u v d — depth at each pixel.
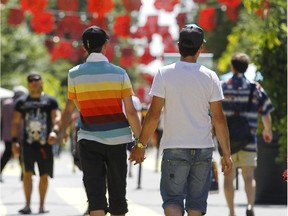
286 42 33.38
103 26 54.16
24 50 102.00
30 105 31.23
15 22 52.91
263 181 34.44
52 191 41.22
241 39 66.94
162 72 19.69
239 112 27.42
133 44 92.75
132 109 20.97
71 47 59.75
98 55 21.12
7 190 42.19
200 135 19.59
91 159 20.91
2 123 46.34
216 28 111.25
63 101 97.44
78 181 47.88
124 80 21.00
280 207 33.44
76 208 33.44
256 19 43.91
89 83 20.94
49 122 31.31
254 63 33.69
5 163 46.69
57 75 121.00
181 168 19.59
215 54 112.25
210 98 19.72
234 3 41.81
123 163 21.11
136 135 20.98
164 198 19.72
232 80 27.64
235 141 27.25
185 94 19.56
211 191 24.20
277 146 34.06
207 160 19.72
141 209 33.09
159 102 19.61
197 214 19.81
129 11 52.06
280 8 31.14
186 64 19.72
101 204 20.73
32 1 50.62
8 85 97.19
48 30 52.34
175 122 19.59
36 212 32.06
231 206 27.53
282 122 32.88
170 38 52.97
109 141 20.89
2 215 31.14
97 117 20.94
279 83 33.50
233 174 27.59
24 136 31.33
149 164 66.81
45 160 31.34
